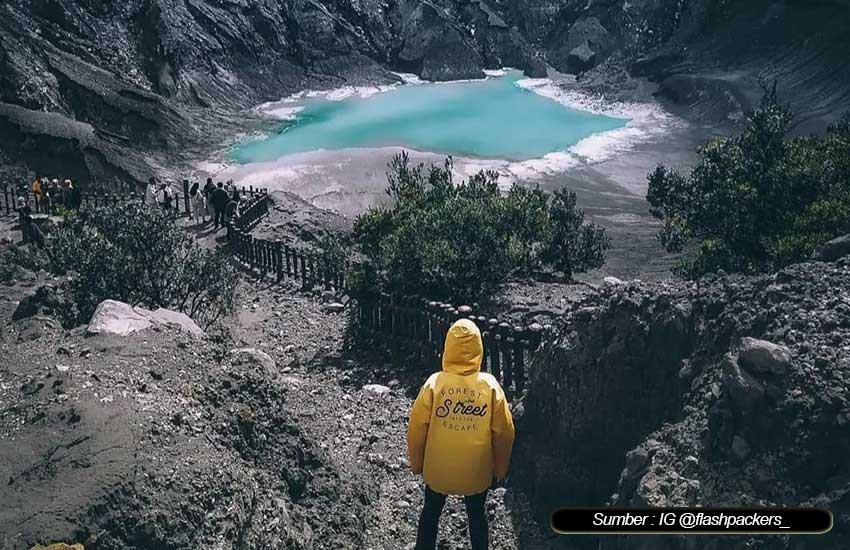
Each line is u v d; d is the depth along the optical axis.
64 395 7.83
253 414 8.48
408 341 14.59
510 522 8.80
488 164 45.81
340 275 20.09
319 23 76.31
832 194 16.33
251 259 23.86
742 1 72.12
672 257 27.56
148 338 9.59
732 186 17.42
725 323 7.82
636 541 6.93
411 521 8.73
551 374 9.21
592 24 88.81
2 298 16.45
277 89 69.62
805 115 50.19
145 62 61.78
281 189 41.16
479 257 15.94
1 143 44.22
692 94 62.00
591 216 36.22
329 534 8.07
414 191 21.00
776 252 15.05
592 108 65.38
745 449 6.72
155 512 6.38
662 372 8.32
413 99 69.50
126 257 15.04
